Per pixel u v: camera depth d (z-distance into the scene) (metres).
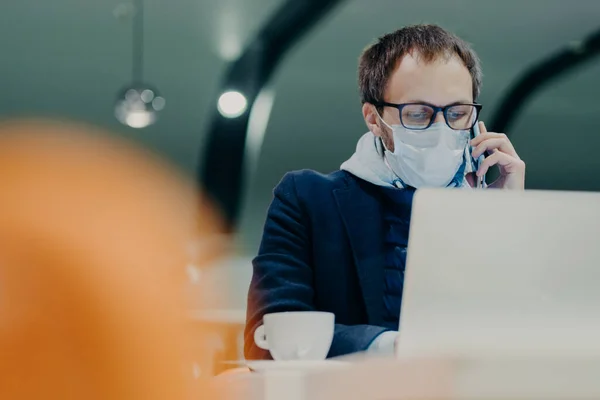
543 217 0.87
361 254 1.60
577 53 8.32
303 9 7.61
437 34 1.66
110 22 7.99
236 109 8.92
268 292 1.55
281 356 1.01
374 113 1.68
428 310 0.86
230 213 9.25
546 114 9.98
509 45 8.27
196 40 8.45
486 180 1.82
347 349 1.21
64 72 9.03
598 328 0.85
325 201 1.65
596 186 10.26
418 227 0.87
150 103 7.44
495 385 0.35
